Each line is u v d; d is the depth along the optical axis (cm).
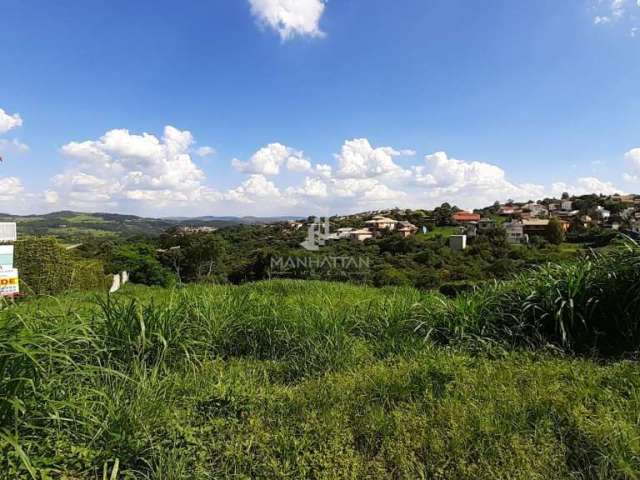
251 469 203
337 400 273
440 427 234
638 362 326
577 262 444
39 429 216
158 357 324
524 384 294
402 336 411
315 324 405
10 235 1473
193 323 393
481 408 251
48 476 185
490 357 367
